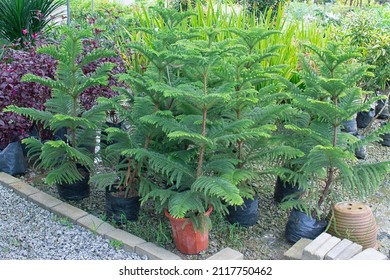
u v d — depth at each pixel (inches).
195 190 115.0
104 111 148.3
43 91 165.2
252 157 133.3
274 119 142.3
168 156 123.1
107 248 123.2
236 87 134.9
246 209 135.9
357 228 124.3
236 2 358.9
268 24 217.8
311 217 128.6
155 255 117.6
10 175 163.3
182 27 211.5
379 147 211.9
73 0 395.2
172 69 151.9
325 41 217.3
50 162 150.2
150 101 129.4
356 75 125.1
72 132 147.6
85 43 184.2
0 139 166.9
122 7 389.7
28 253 120.1
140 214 140.3
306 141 134.0
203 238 122.9
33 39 218.5
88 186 152.0
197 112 129.5
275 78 142.0
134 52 200.7
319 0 530.0
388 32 208.5
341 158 126.0
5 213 140.3
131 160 130.0
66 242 125.5
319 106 124.9
